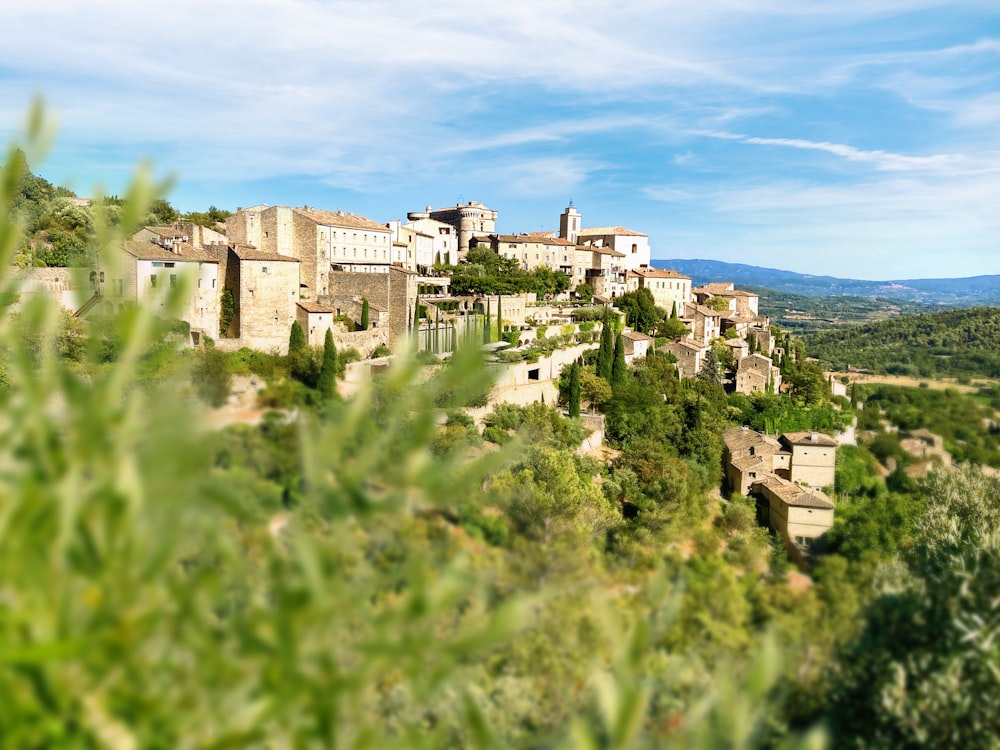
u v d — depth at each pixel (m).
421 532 3.57
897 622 6.22
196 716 2.52
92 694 2.39
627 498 27.83
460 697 3.79
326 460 2.79
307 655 2.59
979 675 6.15
